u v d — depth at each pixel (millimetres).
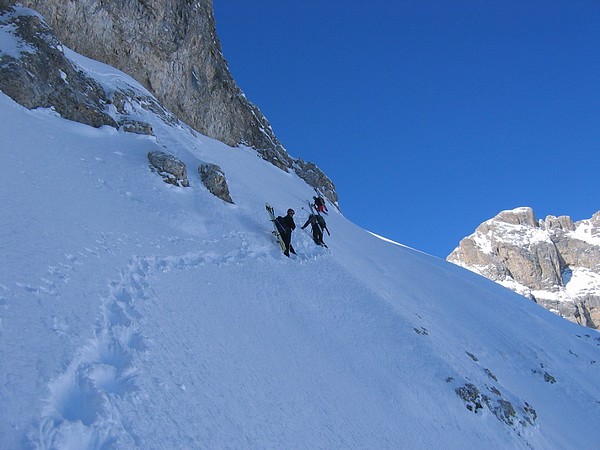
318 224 17969
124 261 8945
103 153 14219
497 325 21938
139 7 25125
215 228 13844
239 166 25125
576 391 18922
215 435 5723
